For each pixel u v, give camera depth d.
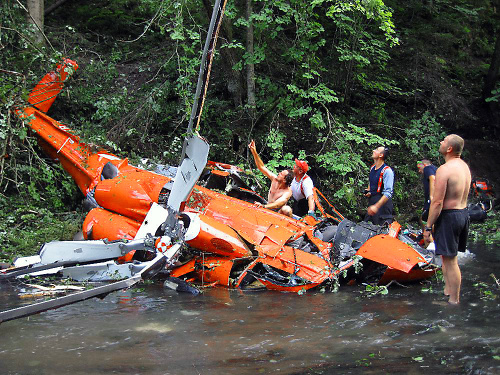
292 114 9.88
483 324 4.10
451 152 4.79
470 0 16.83
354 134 9.93
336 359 3.40
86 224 6.20
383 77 12.60
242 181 7.83
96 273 5.31
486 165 12.37
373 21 12.96
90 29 12.87
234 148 10.46
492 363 3.27
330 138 10.07
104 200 6.29
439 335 3.85
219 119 10.59
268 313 4.54
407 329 4.02
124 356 3.46
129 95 10.59
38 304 3.15
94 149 7.60
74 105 9.88
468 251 7.34
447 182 4.67
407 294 5.20
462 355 3.42
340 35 11.43
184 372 3.19
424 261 5.29
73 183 8.61
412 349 3.56
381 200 6.97
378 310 4.60
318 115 9.71
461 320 4.22
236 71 10.80
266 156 10.53
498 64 13.41
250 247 5.80
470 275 5.88
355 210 10.03
